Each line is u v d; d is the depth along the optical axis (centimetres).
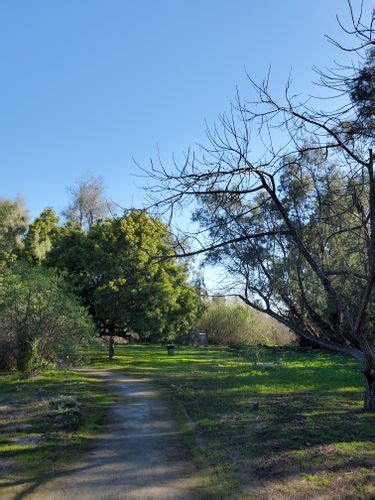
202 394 1513
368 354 1130
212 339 4888
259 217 1238
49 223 4522
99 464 805
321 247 1233
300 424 1032
